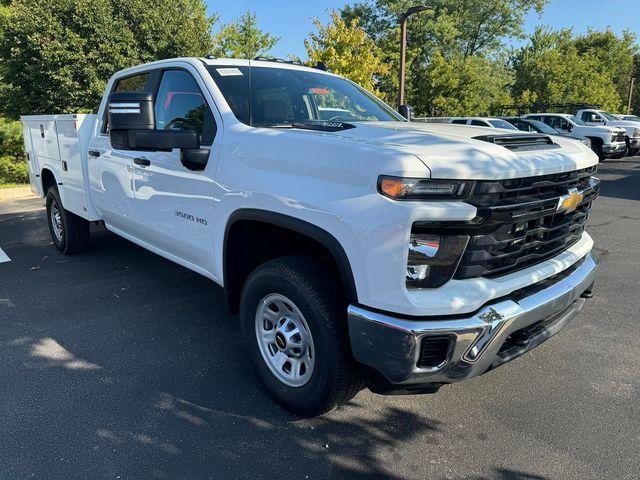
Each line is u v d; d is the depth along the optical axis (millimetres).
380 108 4258
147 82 4152
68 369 3439
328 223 2398
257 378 3328
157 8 13133
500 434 2750
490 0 40312
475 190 2236
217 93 3367
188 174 3408
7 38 12422
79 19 12016
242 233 3129
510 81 39281
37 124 6152
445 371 2283
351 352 2547
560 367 3465
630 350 3707
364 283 2295
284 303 2840
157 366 3484
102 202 4816
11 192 12047
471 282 2314
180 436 2725
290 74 3918
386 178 2197
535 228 2578
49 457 2549
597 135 18719
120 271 5602
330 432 2775
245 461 2537
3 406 2998
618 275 5434
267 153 2793
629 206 9766
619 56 48406
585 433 2750
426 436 2742
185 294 4875
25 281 5285
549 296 2576
